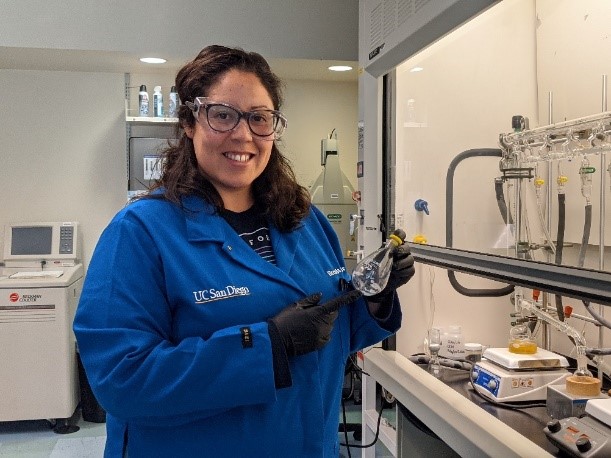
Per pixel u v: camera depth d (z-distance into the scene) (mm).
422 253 1978
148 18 3387
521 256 1513
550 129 1893
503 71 2236
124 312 1060
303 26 3578
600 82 1970
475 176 2131
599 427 1296
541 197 1993
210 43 3471
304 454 1205
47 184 3924
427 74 2176
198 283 1115
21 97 3859
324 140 3797
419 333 2209
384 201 2234
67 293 3385
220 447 1121
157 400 1020
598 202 1767
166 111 3941
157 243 1117
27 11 3254
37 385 3348
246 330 1057
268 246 1290
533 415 1608
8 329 3307
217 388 1028
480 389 1777
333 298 1209
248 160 1188
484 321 2279
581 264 1298
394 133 2197
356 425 3275
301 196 1392
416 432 2014
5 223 3887
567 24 2100
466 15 1537
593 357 1826
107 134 3957
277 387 1069
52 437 3324
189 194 1196
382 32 1975
